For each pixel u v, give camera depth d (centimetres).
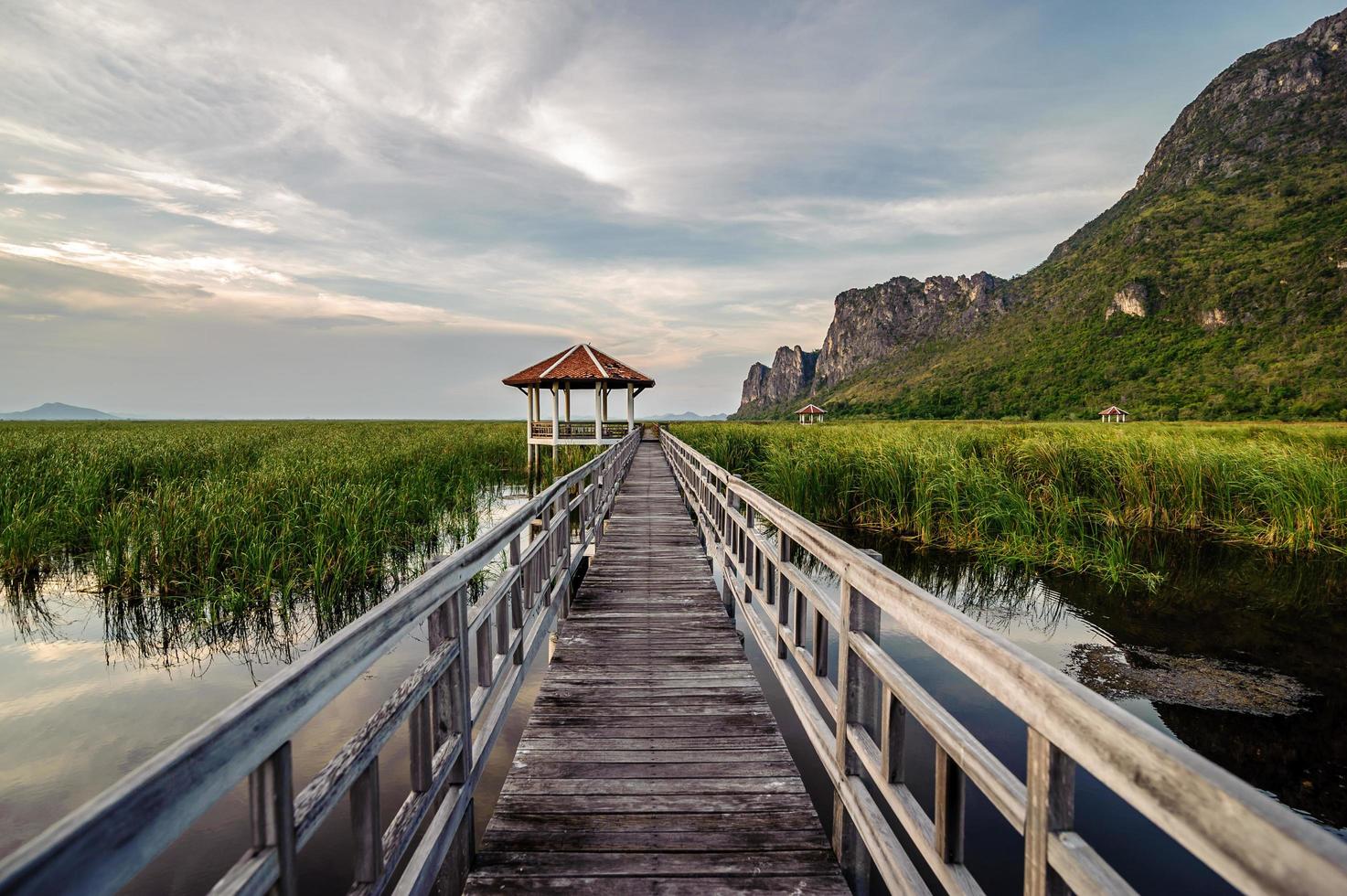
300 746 389
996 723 412
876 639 209
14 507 843
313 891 274
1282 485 872
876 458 1109
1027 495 953
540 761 297
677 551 754
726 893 212
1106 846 296
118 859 72
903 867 165
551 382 1988
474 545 239
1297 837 58
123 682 493
